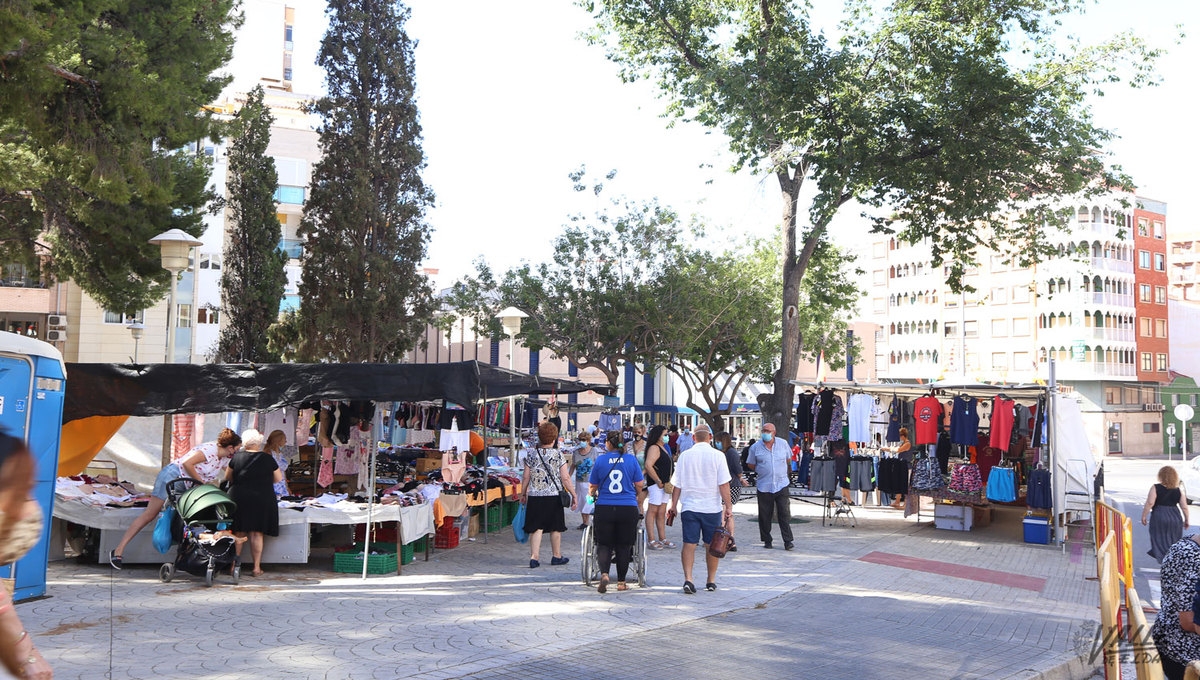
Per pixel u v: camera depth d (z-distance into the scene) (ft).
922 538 60.29
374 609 31.76
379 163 111.24
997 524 70.23
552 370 175.32
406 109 113.19
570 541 54.85
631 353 124.98
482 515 56.80
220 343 130.00
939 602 37.19
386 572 39.91
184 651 25.13
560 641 27.48
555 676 23.72
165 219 66.59
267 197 130.52
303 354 113.70
